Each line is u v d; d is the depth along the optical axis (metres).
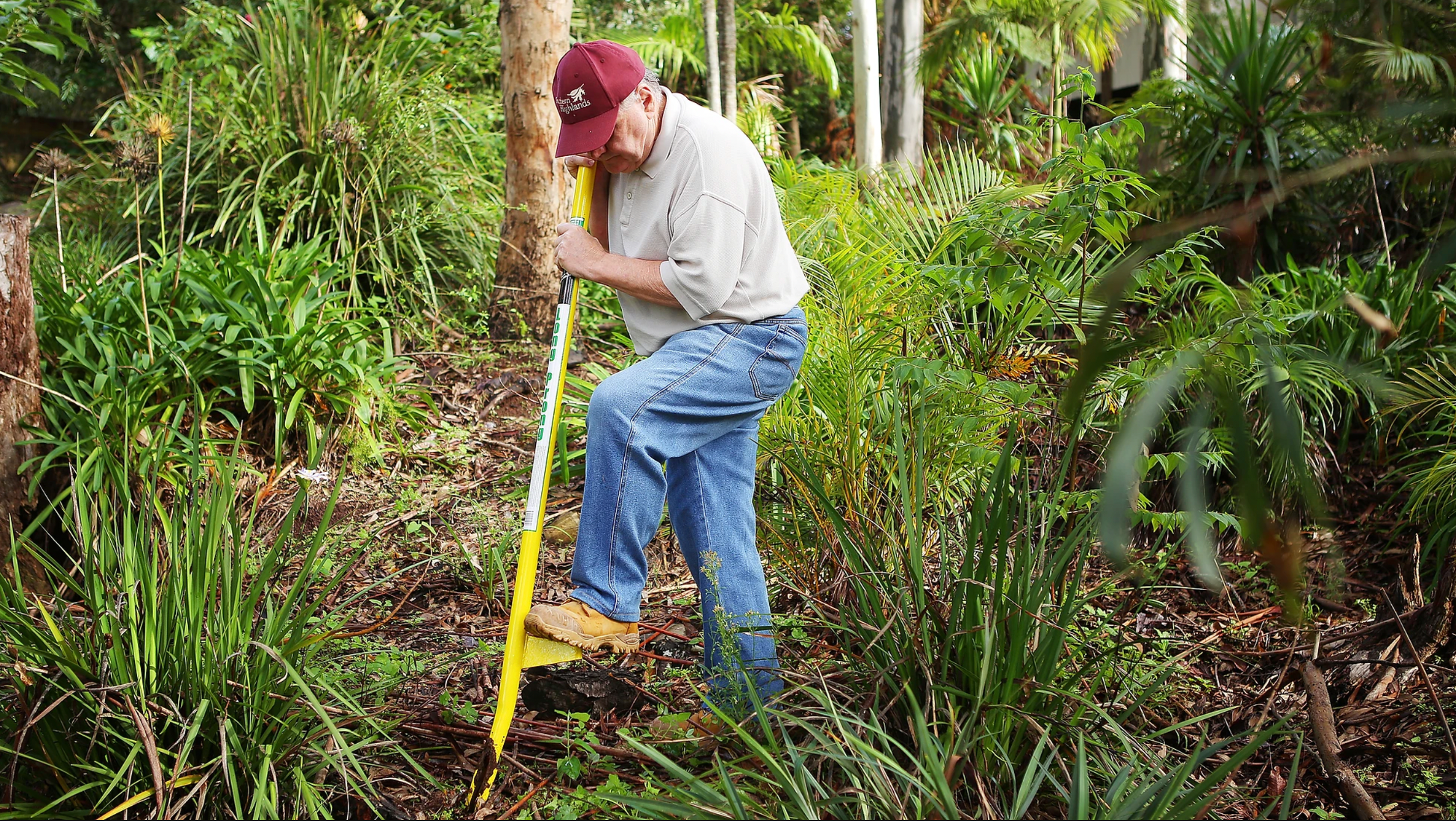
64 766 2.27
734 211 2.48
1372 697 2.89
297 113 6.05
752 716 2.51
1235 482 4.07
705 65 9.75
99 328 4.36
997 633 2.35
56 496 3.86
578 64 2.42
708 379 2.52
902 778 2.09
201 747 2.32
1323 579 3.64
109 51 7.30
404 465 4.69
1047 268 3.08
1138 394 2.95
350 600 3.03
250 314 4.61
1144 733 2.65
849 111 12.30
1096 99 9.15
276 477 4.27
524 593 2.51
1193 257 3.04
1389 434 4.37
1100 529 0.98
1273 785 2.49
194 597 2.37
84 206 6.34
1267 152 4.91
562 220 5.82
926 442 3.27
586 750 2.60
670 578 3.83
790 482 3.51
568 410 4.60
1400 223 5.02
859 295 3.68
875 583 2.59
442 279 6.16
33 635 2.32
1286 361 2.81
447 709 2.75
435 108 6.59
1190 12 5.47
